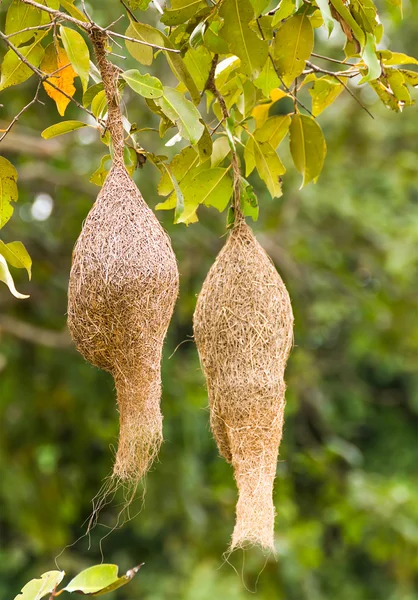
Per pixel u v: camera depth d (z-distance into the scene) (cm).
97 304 293
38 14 347
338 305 1125
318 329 1252
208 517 1077
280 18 306
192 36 312
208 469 1189
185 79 318
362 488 900
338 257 1159
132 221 299
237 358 320
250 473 318
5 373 989
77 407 985
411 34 1355
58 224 985
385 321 1119
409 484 1388
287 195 1072
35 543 1022
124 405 297
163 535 1313
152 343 297
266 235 1055
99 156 900
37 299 970
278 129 371
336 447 896
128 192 302
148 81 302
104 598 1235
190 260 977
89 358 301
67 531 1134
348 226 1176
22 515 994
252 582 1065
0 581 1153
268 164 368
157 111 328
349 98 1124
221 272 329
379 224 1145
